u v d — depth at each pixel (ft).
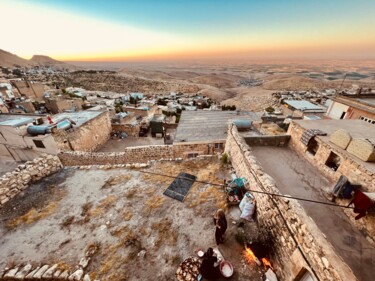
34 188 30.58
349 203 17.84
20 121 46.26
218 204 25.82
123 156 44.83
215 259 16.72
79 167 36.27
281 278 16.26
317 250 12.30
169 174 33.27
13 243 21.49
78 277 17.43
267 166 26.61
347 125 29.58
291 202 16.02
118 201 27.48
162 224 23.27
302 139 28.58
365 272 14.05
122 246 20.67
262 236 20.25
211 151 47.96
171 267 18.40
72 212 25.71
